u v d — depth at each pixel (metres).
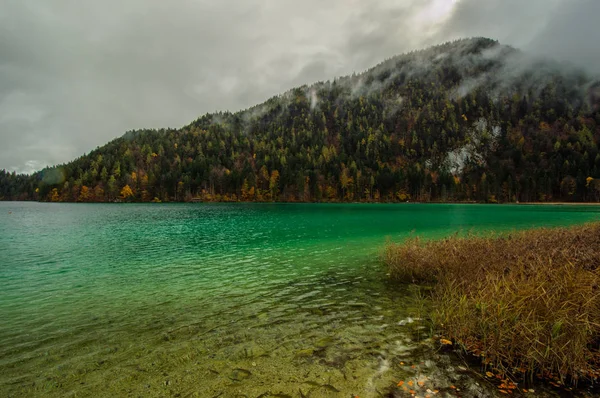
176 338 8.02
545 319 6.58
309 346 7.30
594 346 6.44
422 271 13.18
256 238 29.16
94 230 37.56
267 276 14.69
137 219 54.44
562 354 5.78
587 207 97.62
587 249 12.72
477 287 8.90
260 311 9.93
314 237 29.45
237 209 89.06
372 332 7.98
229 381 5.91
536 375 5.84
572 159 155.62
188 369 6.44
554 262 10.88
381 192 148.12
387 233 32.22
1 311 10.43
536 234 18.69
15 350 7.55
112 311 10.30
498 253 13.26
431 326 8.22
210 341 7.77
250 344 7.52
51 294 12.43
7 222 49.50
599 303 6.88
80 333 8.52
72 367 6.69
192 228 38.97
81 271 16.50
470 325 7.22
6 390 5.89
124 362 6.83
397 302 10.40
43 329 8.85
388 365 6.32
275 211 78.62
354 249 22.12
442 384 5.60
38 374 6.45
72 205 123.94
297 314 9.54
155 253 21.73
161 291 12.58
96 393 5.71
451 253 13.32
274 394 5.45
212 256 20.30
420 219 51.66
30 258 20.36
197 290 12.60
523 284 8.02
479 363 6.33
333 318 9.09
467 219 51.03
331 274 14.73
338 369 6.22
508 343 6.32
